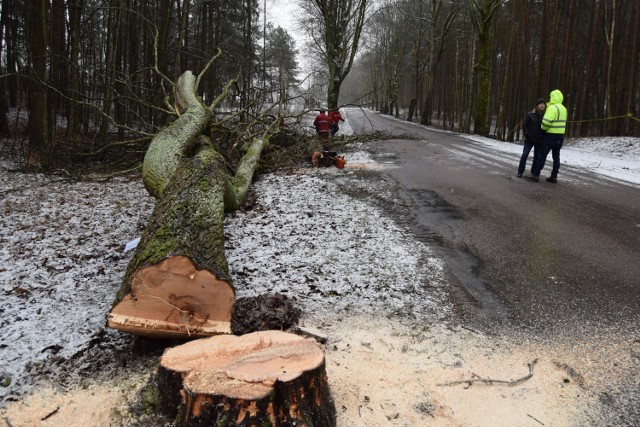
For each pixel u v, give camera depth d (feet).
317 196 26.16
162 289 10.46
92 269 16.05
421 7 127.34
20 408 9.07
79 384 9.82
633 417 8.93
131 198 27.07
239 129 37.17
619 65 75.87
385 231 20.17
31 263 16.53
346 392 9.57
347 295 14.01
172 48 54.65
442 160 40.75
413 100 130.82
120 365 10.43
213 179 15.35
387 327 12.22
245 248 17.87
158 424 8.42
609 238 19.40
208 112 25.95
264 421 7.56
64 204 25.27
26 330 11.75
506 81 78.95
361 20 73.10
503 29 102.22
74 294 13.99
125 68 58.49
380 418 8.86
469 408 9.18
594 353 11.10
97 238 19.54
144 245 11.66
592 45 78.54
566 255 17.49
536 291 14.48
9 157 39.19
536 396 9.57
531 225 21.17
